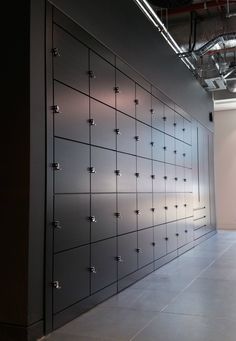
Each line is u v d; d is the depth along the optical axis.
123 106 4.27
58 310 2.91
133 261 4.39
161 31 5.71
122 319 3.12
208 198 8.81
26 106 2.67
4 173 2.71
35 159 2.71
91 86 3.57
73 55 3.27
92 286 3.44
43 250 2.77
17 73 2.71
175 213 6.17
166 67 5.93
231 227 10.19
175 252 6.07
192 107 7.51
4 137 2.72
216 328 2.91
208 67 7.54
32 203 2.66
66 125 3.12
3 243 2.68
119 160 4.11
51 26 2.96
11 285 2.64
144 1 4.90
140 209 4.67
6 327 2.62
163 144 5.66
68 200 3.11
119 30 4.23
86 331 2.84
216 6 6.09
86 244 3.37
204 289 4.09
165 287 4.18
